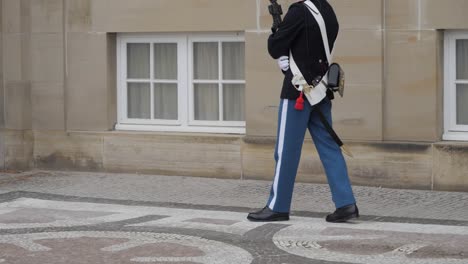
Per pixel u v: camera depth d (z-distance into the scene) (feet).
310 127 41.86
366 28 50.11
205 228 41.19
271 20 52.16
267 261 34.99
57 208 46.52
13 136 58.70
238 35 54.39
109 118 57.16
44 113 58.08
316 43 40.57
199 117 56.13
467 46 49.55
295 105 40.88
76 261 35.19
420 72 49.37
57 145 57.88
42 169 58.39
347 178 41.83
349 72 50.60
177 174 55.11
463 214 43.75
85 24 56.80
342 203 41.68
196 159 54.54
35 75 58.13
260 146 52.85
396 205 46.01
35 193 50.83
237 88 55.11
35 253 36.58
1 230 41.14
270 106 52.60
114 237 39.47
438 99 49.55
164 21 55.01
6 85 58.59
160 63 56.70
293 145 41.47
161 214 44.73
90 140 57.06
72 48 57.21
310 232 40.01
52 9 57.41
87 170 57.31
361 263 34.55
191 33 55.57
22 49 58.03
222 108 55.42
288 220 42.65
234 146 53.57
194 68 55.98
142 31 55.57
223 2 53.42
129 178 54.85
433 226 41.04
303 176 51.93
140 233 40.27
